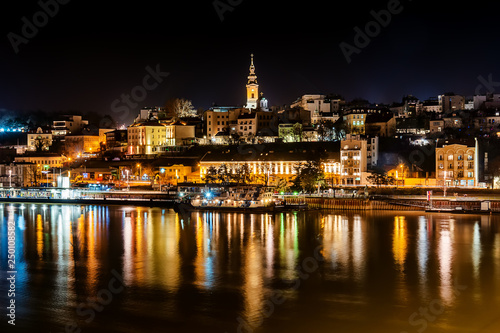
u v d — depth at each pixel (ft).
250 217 509.35
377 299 236.84
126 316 217.97
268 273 282.36
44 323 211.41
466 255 320.70
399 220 472.85
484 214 511.40
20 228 441.27
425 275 275.80
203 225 453.58
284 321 211.20
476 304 228.84
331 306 228.02
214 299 238.27
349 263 303.27
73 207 612.70
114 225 456.45
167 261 311.88
